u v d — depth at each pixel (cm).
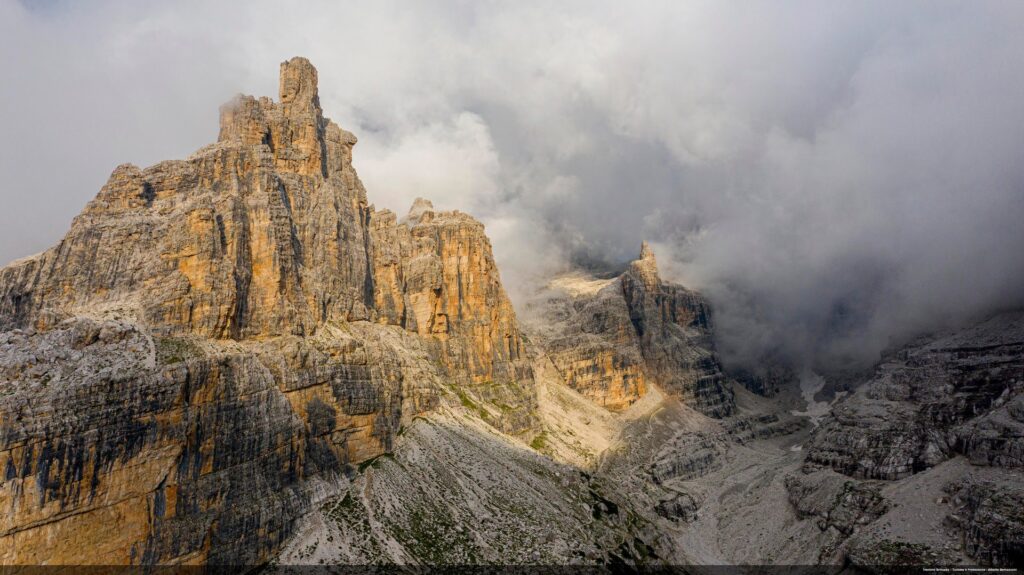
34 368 11238
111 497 11081
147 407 11838
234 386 13888
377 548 14862
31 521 10069
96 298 15362
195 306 15150
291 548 13800
